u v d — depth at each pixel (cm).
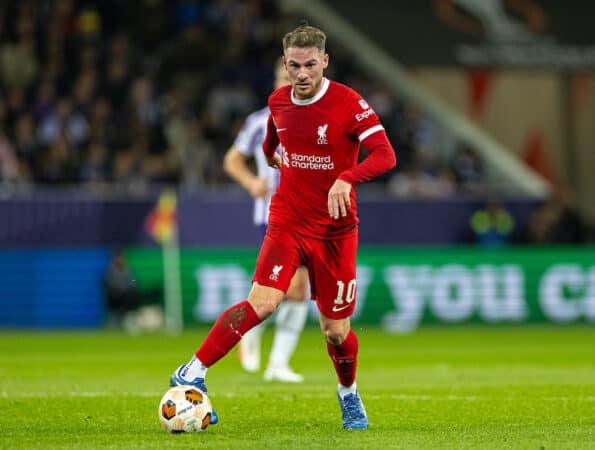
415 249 7312
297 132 2198
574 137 9200
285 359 3628
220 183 7462
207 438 2117
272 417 2550
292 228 2208
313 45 2145
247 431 2261
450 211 7412
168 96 8169
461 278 7350
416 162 8006
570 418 2539
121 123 7531
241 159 3697
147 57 8431
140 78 7975
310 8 9088
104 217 6938
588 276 7544
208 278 7062
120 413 2598
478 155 8612
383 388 3338
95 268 6956
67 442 2081
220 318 2195
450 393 3162
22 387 3369
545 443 2072
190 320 7044
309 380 3675
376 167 2138
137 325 6838
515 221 7562
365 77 8725
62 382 3566
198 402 2203
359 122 2183
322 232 2209
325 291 2244
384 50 8869
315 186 2203
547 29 8588
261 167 3688
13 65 7650
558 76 9162
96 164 7075
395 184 7825
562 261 7512
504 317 7412
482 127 9169
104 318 7050
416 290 7300
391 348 5397
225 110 8225
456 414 2620
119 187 7088
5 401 2883
